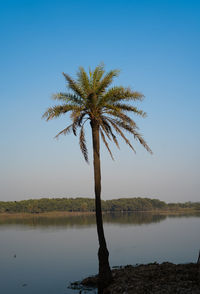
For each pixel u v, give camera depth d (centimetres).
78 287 2156
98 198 1911
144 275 1892
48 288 2217
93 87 2036
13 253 4422
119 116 2002
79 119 2006
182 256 3725
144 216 19650
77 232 8231
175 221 13188
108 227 9981
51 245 5341
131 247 4772
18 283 2444
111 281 1830
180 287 1507
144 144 2061
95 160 1977
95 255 4075
